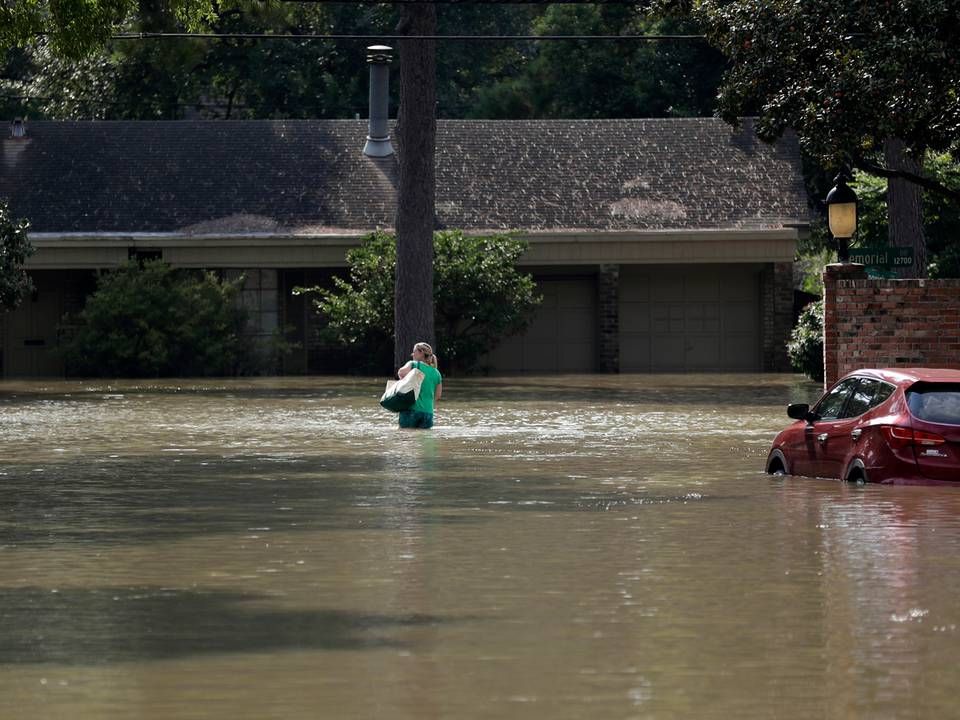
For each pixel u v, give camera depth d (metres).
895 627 12.54
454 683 10.62
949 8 31.83
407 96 61.53
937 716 9.68
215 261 70.69
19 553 16.89
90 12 43.22
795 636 12.19
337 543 17.56
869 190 61.44
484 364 74.69
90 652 11.67
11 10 42.88
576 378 65.12
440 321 69.88
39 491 23.39
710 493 22.64
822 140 32.84
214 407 45.50
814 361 60.66
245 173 75.56
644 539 17.81
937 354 35.16
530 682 10.65
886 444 23.22
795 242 71.94
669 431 35.50
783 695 10.23
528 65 95.00
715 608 13.42
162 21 72.88
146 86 91.50
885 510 20.34
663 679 10.73
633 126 79.56
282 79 92.19
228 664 11.23
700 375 67.88
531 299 69.88
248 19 85.50
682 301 75.38
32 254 62.97
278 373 71.06
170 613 13.28
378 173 76.31
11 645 11.93
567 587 14.55
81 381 63.66
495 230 73.25
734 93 34.44
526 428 36.56
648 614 13.16
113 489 23.67
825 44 33.06
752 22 33.69
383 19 92.62
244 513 20.45
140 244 70.06
